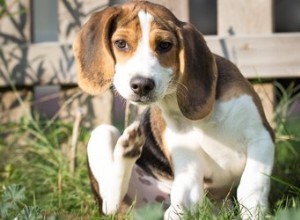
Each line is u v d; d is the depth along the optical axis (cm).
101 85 404
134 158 418
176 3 566
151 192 457
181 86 392
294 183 475
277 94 588
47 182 521
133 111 529
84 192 504
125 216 418
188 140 411
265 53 564
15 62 606
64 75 597
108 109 587
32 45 603
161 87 381
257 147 399
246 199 391
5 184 513
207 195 432
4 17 608
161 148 438
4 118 612
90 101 592
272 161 401
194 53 390
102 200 440
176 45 389
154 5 397
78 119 540
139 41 386
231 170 416
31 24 607
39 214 393
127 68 384
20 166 548
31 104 611
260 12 568
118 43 393
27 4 606
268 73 565
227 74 407
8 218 399
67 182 520
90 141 445
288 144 533
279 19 736
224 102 400
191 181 406
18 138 588
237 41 567
